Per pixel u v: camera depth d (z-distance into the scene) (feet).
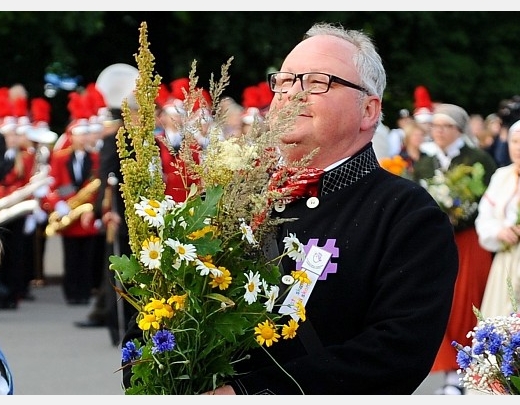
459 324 33.42
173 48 85.05
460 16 88.17
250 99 58.95
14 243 55.62
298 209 15.52
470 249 33.76
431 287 14.65
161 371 14.03
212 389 14.19
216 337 13.79
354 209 15.33
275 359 14.70
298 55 15.61
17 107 58.39
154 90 13.97
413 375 14.42
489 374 14.40
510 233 31.78
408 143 56.49
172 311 13.58
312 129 15.42
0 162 56.80
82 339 45.47
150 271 13.83
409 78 87.15
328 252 15.03
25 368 38.37
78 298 57.98
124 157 13.99
